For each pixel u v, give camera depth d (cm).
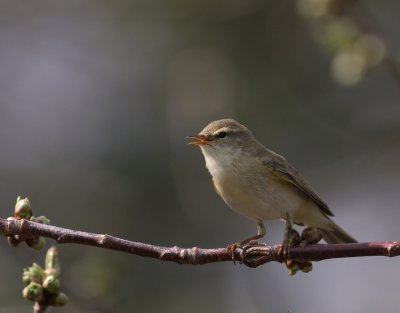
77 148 1467
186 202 1379
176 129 1384
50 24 1580
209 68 1362
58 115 1509
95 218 1380
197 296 1312
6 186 1435
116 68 1509
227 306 1330
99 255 1173
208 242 1377
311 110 1493
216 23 1462
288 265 602
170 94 1384
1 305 1191
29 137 1488
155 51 1473
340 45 910
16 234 557
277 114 1441
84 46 1548
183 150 1376
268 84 1443
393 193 1543
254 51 1457
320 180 1501
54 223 1388
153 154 1402
